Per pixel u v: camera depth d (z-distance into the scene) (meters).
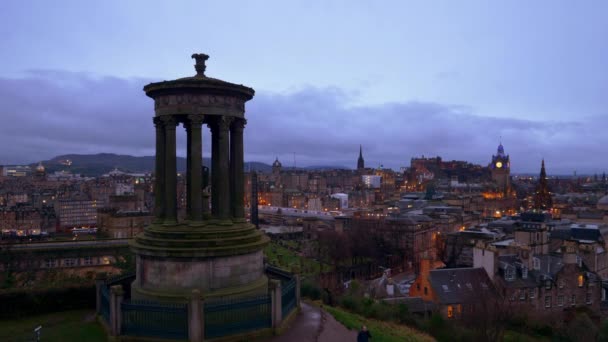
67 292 33.69
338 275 118.12
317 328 28.11
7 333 28.12
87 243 98.75
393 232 155.12
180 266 27.39
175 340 24.06
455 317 64.25
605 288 84.94
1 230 199.38
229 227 29.11
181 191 191.25
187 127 31.55
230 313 25.03
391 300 65.25
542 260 84.69
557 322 63.97
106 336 26.17
